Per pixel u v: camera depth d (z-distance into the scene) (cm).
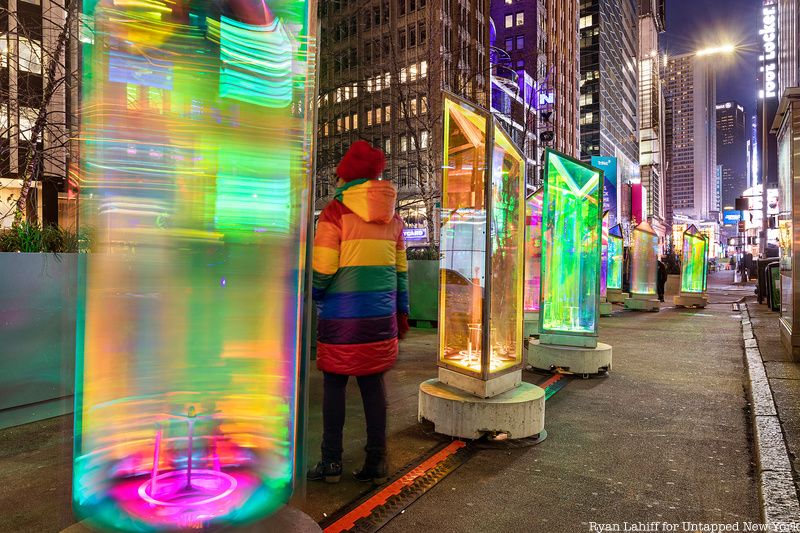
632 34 13600
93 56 202
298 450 228
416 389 594
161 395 218
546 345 716
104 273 210
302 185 220
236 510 211
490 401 425
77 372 209
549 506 315
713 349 897
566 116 8388
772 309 1437
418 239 3189
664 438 441
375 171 326
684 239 1780
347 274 326
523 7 7138
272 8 215
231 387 224
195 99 210
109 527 204
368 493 327
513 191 487
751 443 429
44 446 398
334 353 329
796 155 709
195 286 217
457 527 287
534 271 1012
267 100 216
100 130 204
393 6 2939
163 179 210
